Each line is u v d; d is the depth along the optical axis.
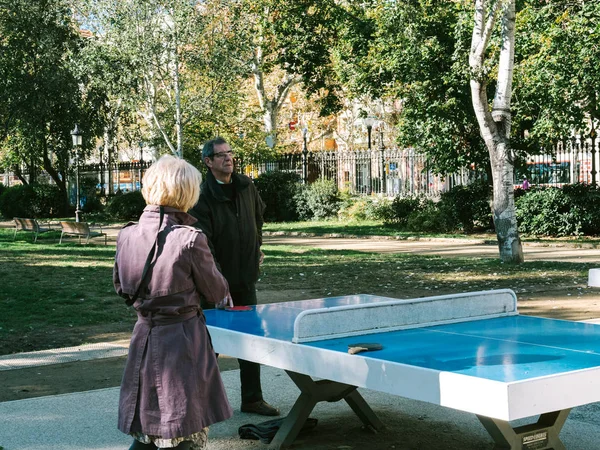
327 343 4.21
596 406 5.71
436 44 24.00
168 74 33.25
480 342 4.23
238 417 5.51
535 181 28.64
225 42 32.12
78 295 12.47
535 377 3.31
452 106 25.34
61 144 40.66
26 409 5.71
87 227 24.08
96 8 31.22
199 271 3.45
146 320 3.45
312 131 55.62
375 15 23.66
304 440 4.94
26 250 21.98
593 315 9.87
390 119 46.78
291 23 25.84
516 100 23.83
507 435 3.77
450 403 3.38
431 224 28.72
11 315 10.62
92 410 5.66
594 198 25.12
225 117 39.97
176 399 3.34
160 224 3.48
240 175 5.70
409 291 12.71
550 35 19.36
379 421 5.11
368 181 36.34
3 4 37.03
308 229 31.14
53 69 38.09
